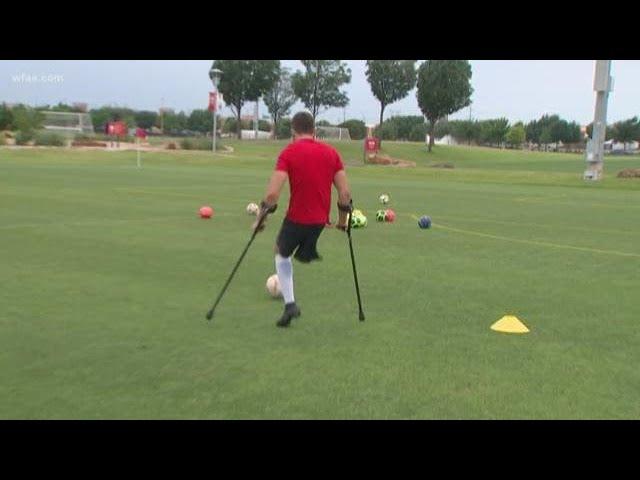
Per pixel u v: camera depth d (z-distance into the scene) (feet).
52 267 31.68
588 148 115.96
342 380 17.37
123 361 18.58
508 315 23.94
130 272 30.86
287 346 20.18
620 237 46.37
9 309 23.95
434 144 268.21
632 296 27.84
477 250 39.81
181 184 91.97
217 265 32.91
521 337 21.58
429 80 232.32
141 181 95.71
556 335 21.88
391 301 26.30
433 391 16.69
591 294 28.12
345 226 23.24
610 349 20.40
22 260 33.32
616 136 375.04
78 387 16.65
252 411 15.37
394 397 16.26
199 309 24.41
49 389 16.51
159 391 16.47
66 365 18.21
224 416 15.08
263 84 291.58
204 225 48.39
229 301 25.71
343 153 215.92
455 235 46.42
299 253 22.54
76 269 31.30
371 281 30.12
